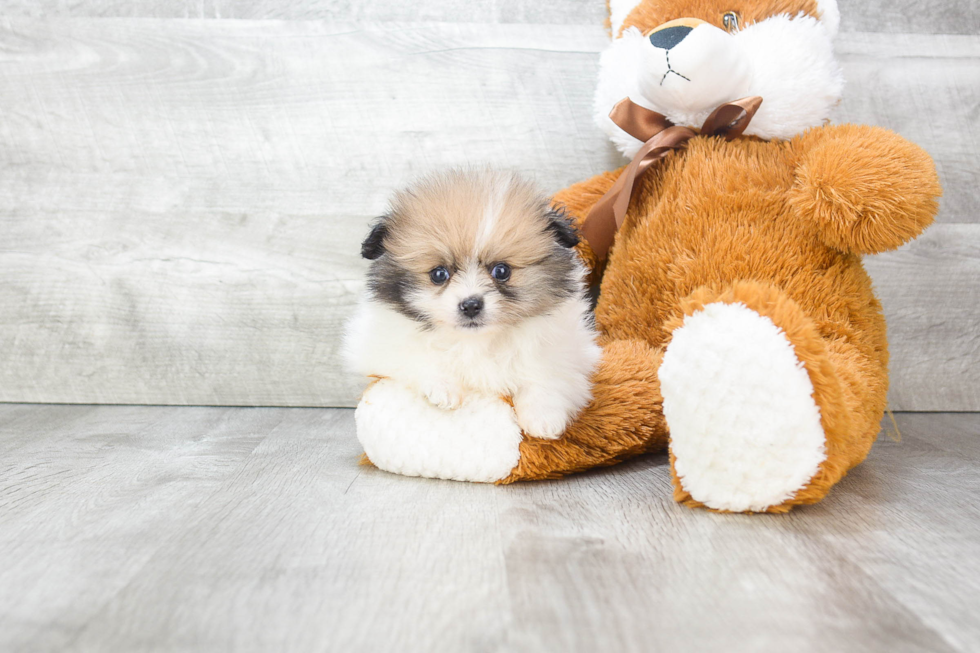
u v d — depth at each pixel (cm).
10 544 127
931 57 231
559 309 162
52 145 233
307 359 240
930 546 127
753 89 185
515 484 164
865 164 161
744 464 138
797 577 115
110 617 102
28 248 236
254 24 231
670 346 146
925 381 238
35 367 239
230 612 103
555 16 233
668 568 118
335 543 128
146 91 232
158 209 235
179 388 240
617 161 235
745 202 181
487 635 97
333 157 234
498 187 163
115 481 162
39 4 229
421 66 233
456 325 151
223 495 153
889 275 234
